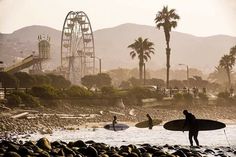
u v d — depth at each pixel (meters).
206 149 36.84
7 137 59.50
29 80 165.62
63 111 118.50
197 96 166.50
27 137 60.56
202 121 45.34
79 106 129.12
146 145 40.03
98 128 86.25
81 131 76.81
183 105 155.75
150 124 71.81
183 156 30.61
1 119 86.38
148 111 138.38
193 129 42.91
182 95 157.38
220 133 65.81
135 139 54.09
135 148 32.56
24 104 111.88
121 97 146.00
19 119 91.75
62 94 127.81
